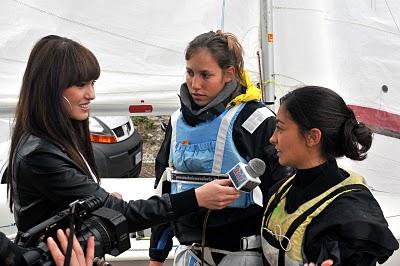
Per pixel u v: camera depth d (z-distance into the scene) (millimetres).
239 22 2400
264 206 1614
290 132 1355
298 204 1371
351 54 2436
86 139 1595
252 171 1466
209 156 1615
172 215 1481
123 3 2432
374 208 1302
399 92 2422
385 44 2410
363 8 2400
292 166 1389
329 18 2434
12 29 2418
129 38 2467
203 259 1646
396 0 2379
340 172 1384
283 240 1366
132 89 2506
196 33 2451
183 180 1662
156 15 2439
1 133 2709
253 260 1630
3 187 2475
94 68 1491
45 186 1438
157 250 1855
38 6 2414
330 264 1199
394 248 1256
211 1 2404
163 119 5277
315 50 2443
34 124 1470
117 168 3639
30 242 1209
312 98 1339
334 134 1337
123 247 1316
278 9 2410
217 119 1616
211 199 1482
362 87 2443
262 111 1629
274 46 2430
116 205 1453
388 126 2439
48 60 1454
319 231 1298
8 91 2475
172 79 2506
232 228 1647
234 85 1644
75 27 2447
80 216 1255
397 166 2443
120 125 3727
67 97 1475
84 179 1457
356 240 1240
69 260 1129
